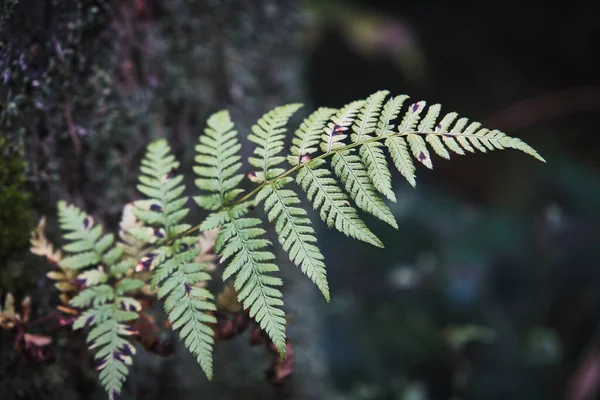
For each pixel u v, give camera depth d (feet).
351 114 4.38
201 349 3.97
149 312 5.86
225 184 4.40
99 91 5.56
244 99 7.88
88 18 5.39
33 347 4.60
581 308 14.87
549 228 15.74
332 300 11.91
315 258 3.94
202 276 4.20
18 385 5.03
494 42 22.08
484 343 13.19
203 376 7.08
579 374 12.82
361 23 15.42
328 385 9.39
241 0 8.11
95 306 4.38
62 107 5.26
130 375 6.02
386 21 15.88
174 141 6.58
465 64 21.88
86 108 5.47
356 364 12.56
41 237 4.76
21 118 4.97
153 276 4.21
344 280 15.01
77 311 4.58
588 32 21.52
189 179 6.78
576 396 12.63
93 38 5.47
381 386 12.38
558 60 22.16
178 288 4.16
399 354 12.90
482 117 21.72
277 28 9.16
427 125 4.17
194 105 6.91
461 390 11.74
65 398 5.41
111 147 5.71
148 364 6.29
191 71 6.89
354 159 4.15
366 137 4.23
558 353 13.07
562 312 15.11
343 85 20.49
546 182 19.44
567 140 21.56
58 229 5.31
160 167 4.73
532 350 13.00
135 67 6.01
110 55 5.65
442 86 21.71
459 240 16.03
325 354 11.13
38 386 5.18
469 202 19.63
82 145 5.45
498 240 16.24
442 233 16.07
